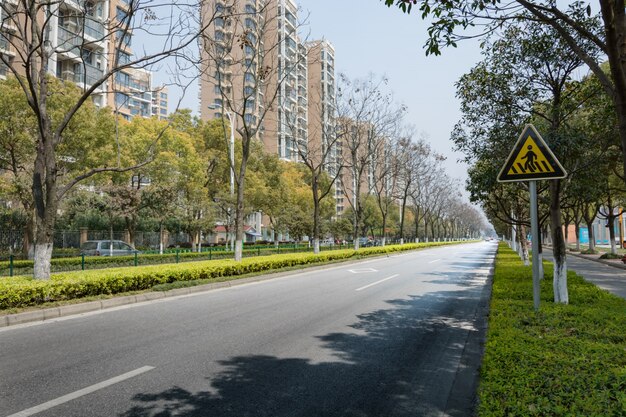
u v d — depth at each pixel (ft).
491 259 88.69
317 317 26.37
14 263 53.62
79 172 70.49
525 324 19.17
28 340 20.57
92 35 97.96
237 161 119.55
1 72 82.89
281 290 39.19
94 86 32.42
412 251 130.93
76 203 87.86
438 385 14.93
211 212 107.45
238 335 21.67
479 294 36.35
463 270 60.70
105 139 73.15
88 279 30.86
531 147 20.29
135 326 23.76
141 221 118.62
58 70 99.76
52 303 28.07
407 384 14.99
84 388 14.29
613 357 13.91
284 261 58.80
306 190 176.14
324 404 13.23
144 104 204.54
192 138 117.60
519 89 29.30
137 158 89.10
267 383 14.94
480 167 34.35
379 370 16.44
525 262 56.90
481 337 21.44
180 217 102.01
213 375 15.70
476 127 32.24
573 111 28.48
